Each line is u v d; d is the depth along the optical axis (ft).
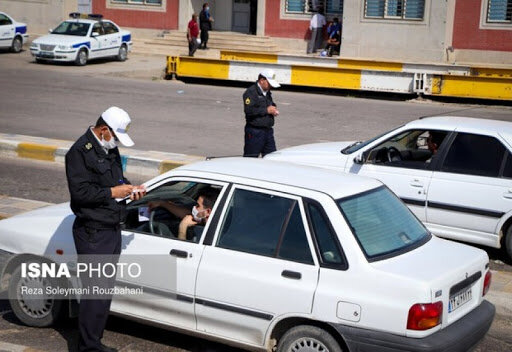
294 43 104.83
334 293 17.48
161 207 20.79
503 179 28.91
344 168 31.40
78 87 75.00
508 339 22.70
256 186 19.31
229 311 18.72
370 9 98.17
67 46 90.84
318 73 75.46
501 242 29.55
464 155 29.76
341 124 59.06
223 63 79.36
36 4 118.11
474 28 96.02
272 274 18.24
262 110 37.86
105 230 18.98
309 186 19.12
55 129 53.57
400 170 30.50
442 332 17.34
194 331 19.43
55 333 21.83
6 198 35.09
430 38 96.27
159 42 109.29
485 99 70.79
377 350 17.07
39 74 83.35
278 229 18.65
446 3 94.68
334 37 100.07
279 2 104.63
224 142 51.47
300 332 17.89
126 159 43.57
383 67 81.15
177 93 73.67
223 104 68.13
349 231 17.98
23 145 46.03
